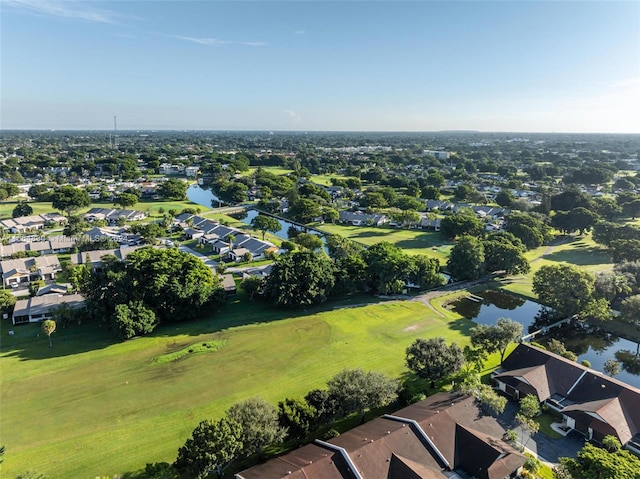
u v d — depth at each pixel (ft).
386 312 297.94
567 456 164.45
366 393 167.84
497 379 207.72
